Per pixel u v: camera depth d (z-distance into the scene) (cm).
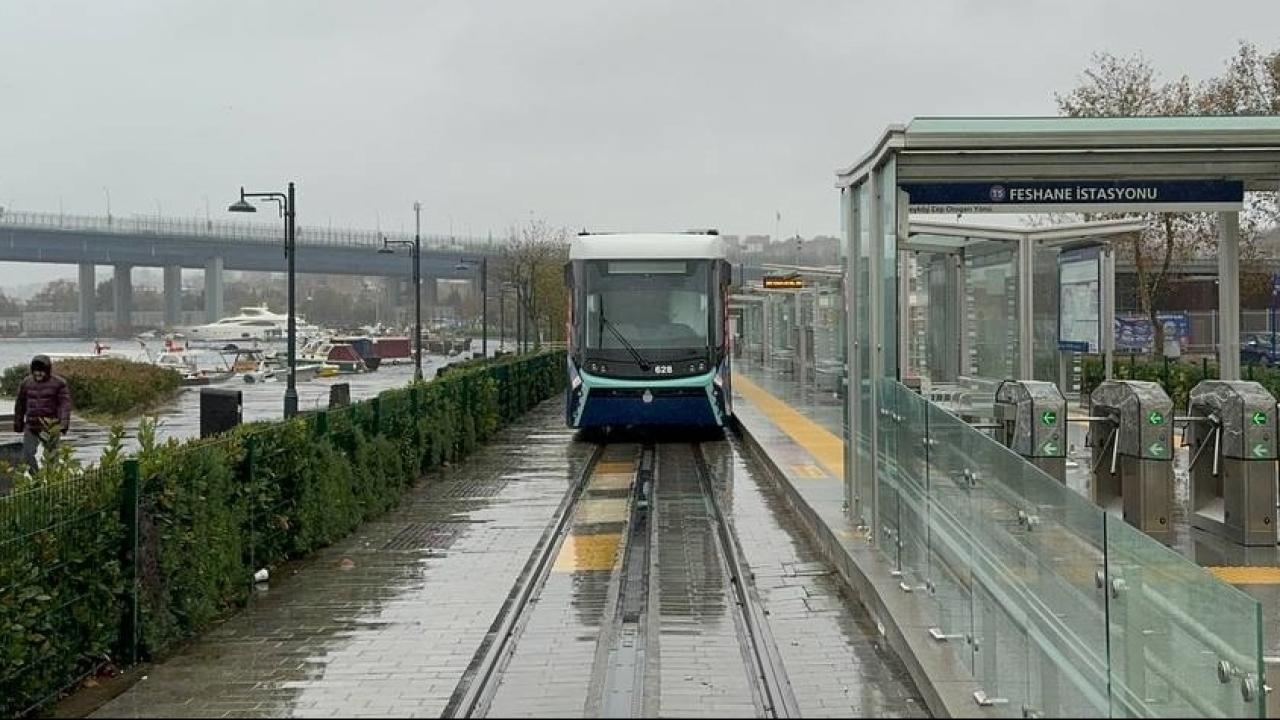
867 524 1095
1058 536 613
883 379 1010
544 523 1373
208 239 7725
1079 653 591
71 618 748
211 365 6662
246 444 1037
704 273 2238
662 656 827
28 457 1550
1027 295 1775
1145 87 3041
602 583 1066
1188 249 3069
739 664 806
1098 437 1312
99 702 735
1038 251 2205
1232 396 1171
